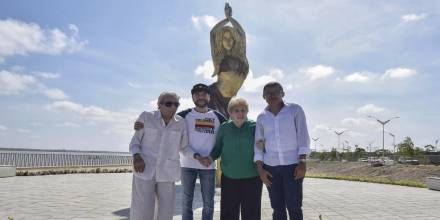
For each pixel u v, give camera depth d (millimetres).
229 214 5008
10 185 14547
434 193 14438
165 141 4652
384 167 32562
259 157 4766
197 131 5348
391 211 9430
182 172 5426
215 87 15109
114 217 8008
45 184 15273
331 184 19031
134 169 4453
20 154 23516
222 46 15148
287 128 4734
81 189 13648
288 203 4660
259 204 5004
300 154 4637
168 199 4645
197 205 9977
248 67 15289
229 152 4992
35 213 8336
